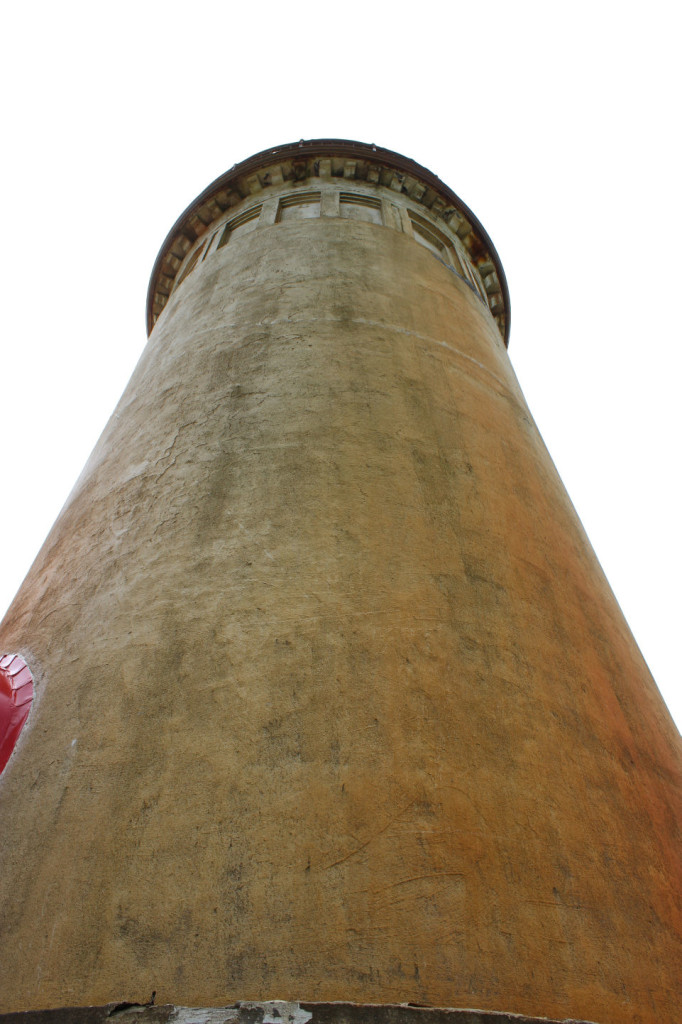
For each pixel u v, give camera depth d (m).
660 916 4.29
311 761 4.18
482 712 4.70
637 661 6.88
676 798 5.51
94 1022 3.28
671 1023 3.77
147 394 8.54
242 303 9.45
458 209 14.81
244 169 14.38
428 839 3.91
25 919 3.83
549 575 6.42
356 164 14.31
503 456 7.57
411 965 3.44
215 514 5.91
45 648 5.56
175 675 4.75
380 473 6.28
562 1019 3.46
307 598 5.08
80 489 7.74
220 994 3.33
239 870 3.75
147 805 4.10
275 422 6.83
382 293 9.63
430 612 5.17
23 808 4.41
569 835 4.33
